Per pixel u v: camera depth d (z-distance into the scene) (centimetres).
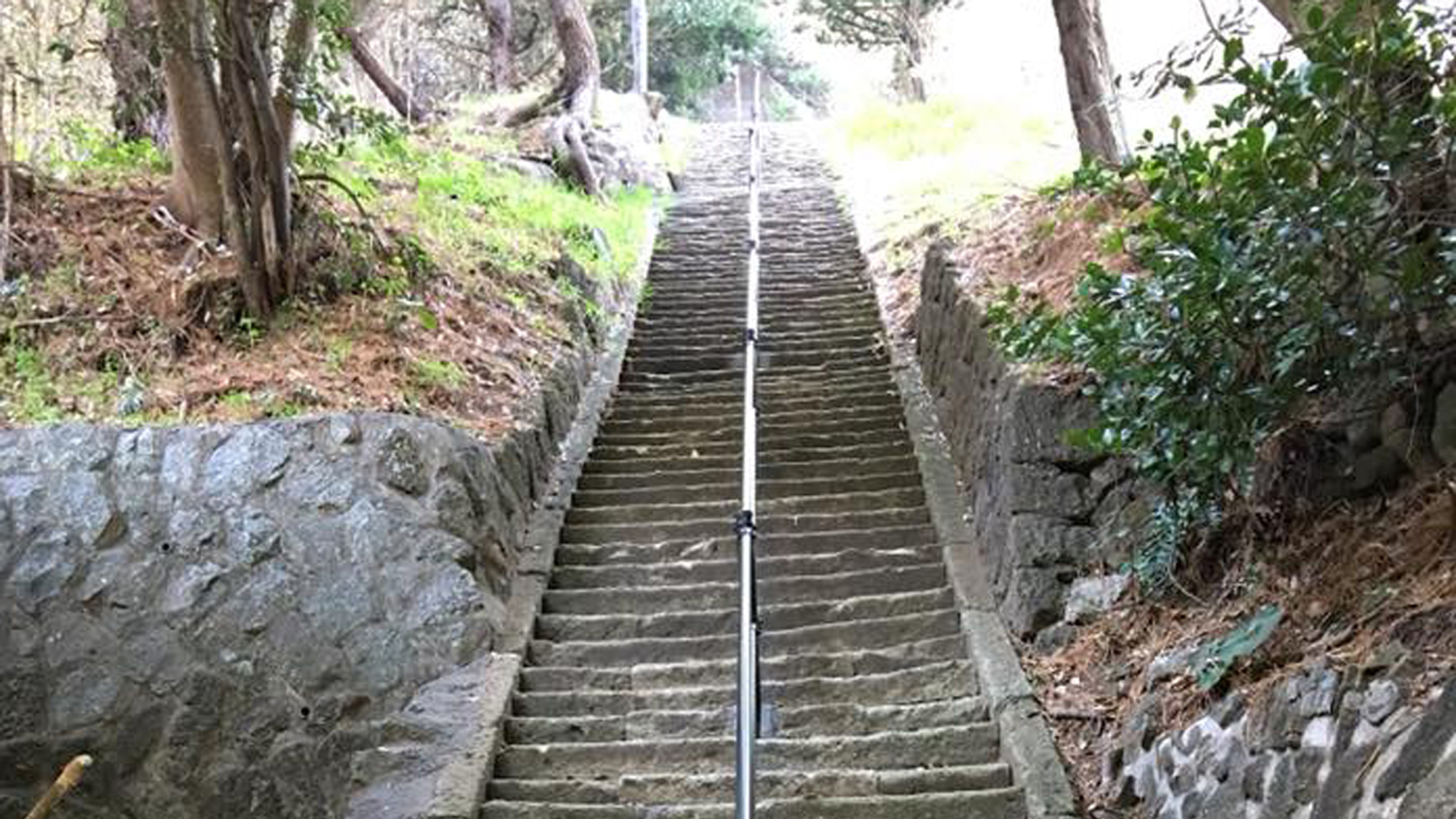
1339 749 305
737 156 1605
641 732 496
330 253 734
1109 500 524
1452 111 343
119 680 511
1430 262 355
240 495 547
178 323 668
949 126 1546
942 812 424
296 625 525
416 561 543
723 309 1011
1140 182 592
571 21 1480
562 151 1288
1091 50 834
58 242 703
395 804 461
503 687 512
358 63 1450
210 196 732
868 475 700
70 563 525
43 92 895
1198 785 368
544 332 816
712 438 768
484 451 604
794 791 447
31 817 303
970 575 571
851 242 1154
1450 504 350
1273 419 400
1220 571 460
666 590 589
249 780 502
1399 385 393
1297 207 351
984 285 724
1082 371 541
